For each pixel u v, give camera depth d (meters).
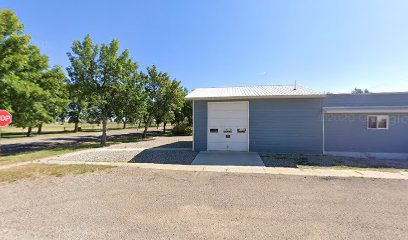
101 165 7.79
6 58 10.91
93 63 14.88
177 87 22.69
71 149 12.26
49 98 13.82
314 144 10.30
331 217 3.63
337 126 10.77
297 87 12.97
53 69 15.29
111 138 21.05
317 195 4.72
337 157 9.58
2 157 9.66
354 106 10.79
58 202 4.29
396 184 5.53
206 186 5.37
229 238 2.97
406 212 3.83
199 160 8.77
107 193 4.82
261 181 5.82
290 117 10.46
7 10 11.69
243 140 10.88
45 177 6.17
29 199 4.45
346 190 5.06
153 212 3.82
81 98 15.77
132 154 10.34
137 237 2.98
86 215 3.69
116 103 15.58
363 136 10.54
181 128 23.98
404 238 2.99
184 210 3.91
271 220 3.52
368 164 8.27
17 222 3.43
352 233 3.11
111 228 3.24
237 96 10.44
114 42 15.30
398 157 10.03
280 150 10.54
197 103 11.27
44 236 3.00
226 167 7.51
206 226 3.31
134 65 16.20
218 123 11.10
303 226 3.32
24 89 11.16
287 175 6.43
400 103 10.52
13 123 12.38
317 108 10.30
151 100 21.45
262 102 10.70
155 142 16.02
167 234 3.07
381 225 3.36
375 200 4.42
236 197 4.59
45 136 25.05
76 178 6.07
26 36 12.05
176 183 5.62
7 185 5.42
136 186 5.34
